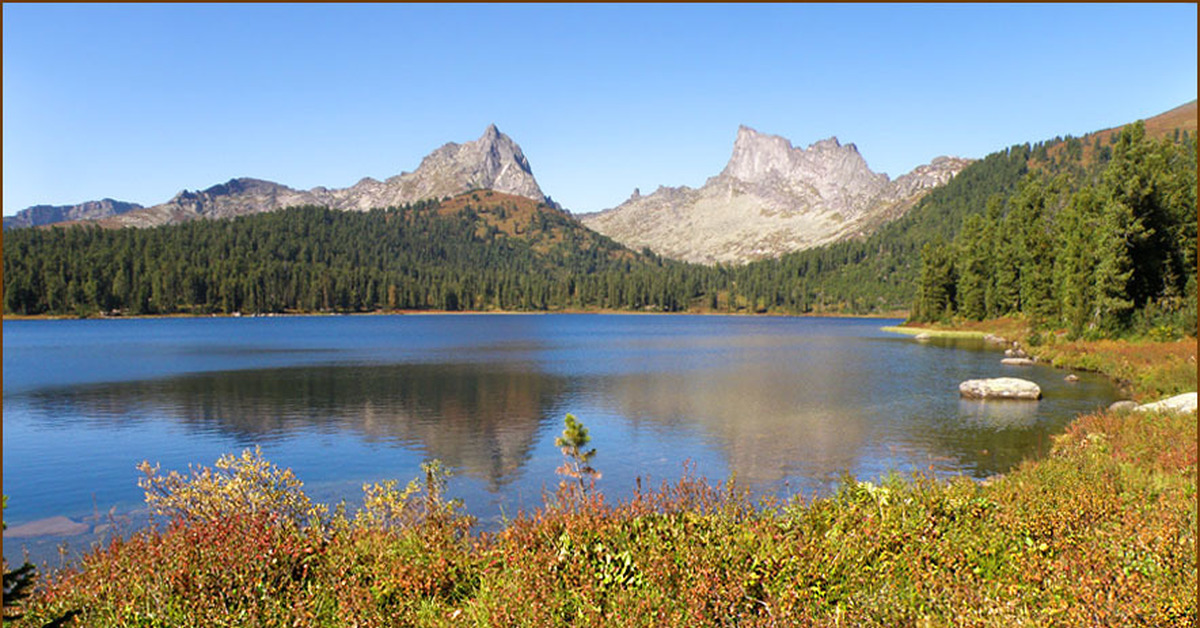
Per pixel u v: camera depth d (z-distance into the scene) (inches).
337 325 6889.8
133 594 314.8
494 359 2817.4
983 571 347.9
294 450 1092.5
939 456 975.6
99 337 4613.7
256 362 2667.3
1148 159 2407.7
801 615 284.2
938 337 3971.5
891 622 282.2
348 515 720.3
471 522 480.1
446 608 327.3
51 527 723.4
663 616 284.4
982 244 4473.4
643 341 4215.1
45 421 1378.0
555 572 334.0
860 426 1222.3
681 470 929.5
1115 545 349.7
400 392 1771.7
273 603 313.3
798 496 463.2
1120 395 1518.2
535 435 1194.0
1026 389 1498.5
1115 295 2417.6
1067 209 3233.3
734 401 1566.2
